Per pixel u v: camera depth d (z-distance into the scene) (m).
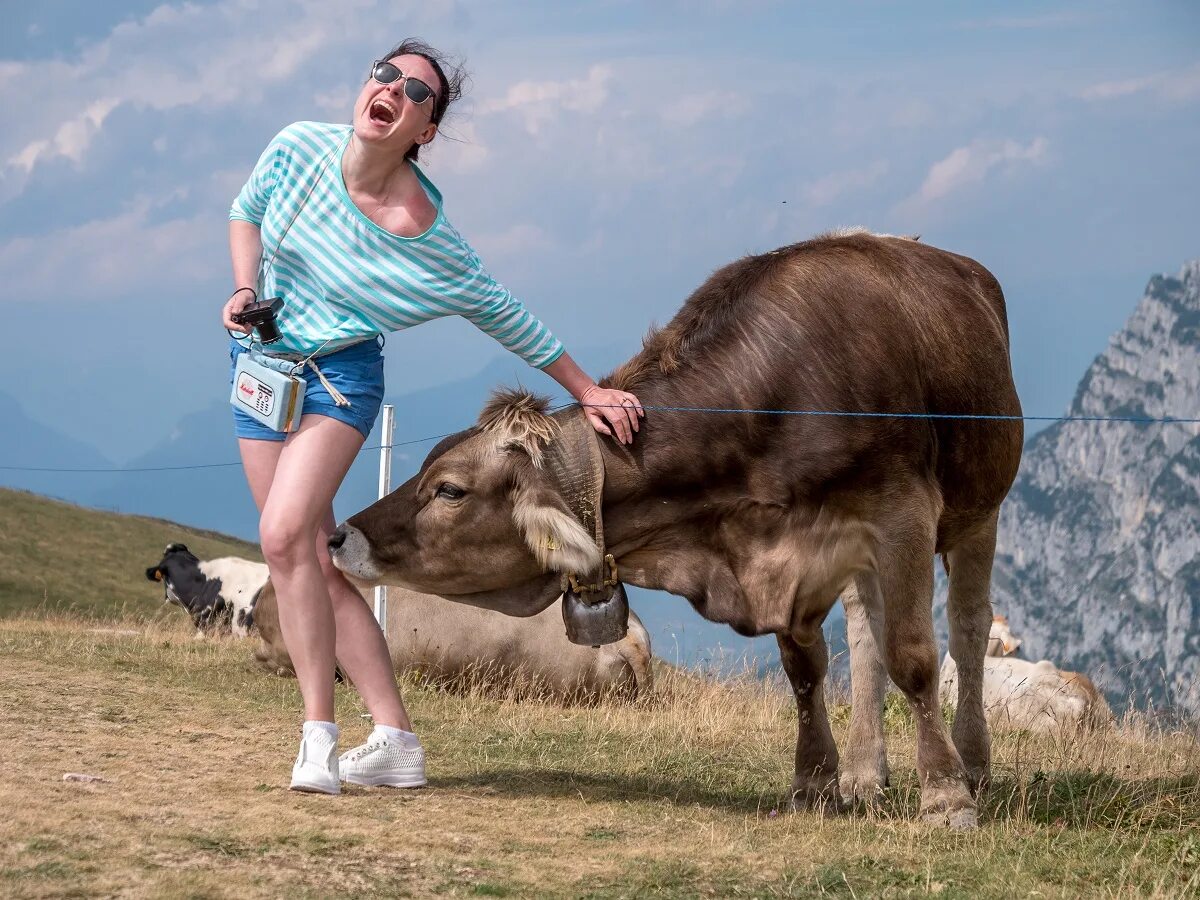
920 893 4.24
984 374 6.03
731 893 4.16
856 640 6.54
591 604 5.62
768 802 6.11
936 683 5.53
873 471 5.38
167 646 11.98
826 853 4.82
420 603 10.35
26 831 4.14
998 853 4.92
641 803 5.72
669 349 5.59
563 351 5.46
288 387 5.24
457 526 5.51
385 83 5.12
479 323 5.46
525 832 4.87
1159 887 4.33
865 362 5.43
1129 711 10.12
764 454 5.40
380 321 5.36
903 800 5.93
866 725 6.47
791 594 5.45
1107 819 5.64
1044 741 9.10
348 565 5.56
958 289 6.17
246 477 5.56
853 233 6.48
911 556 5.42
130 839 4.16
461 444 5.55
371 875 4.06
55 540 52.31
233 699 8.15
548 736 7.89
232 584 20.19
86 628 14.79
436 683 10.32
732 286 5.70
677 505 5.48
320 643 5.34
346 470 5.45
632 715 9.41
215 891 3.67
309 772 5.22
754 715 9.84
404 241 5.26
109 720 6.86
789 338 5.44
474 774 6.32
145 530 58.22
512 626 10.27
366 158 5.21
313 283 5.36
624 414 5.39
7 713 6.78
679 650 11.93
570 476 5.43
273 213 5.38
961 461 5.89
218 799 4.95
